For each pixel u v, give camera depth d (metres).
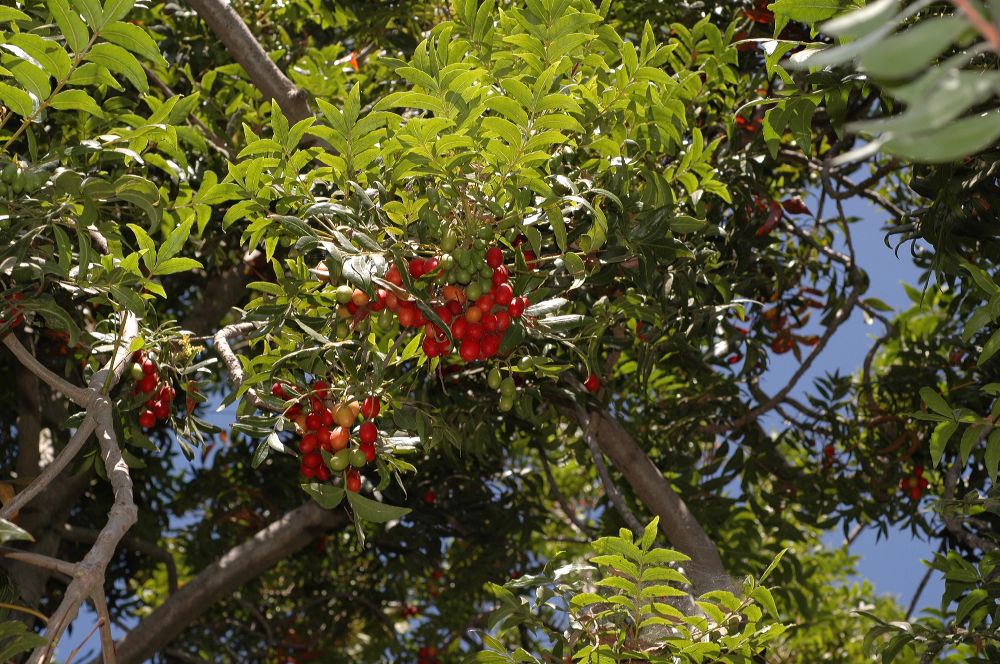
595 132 3.19
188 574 8.25
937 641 3.21
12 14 2.22
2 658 2.12
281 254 5.29
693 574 4.18
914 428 5.12
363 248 2.47
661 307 3.54
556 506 8.02
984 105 2.62
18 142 4.29
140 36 2.33
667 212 3.04
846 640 7.41
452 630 7.61
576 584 3.04
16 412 6.91
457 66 2.36
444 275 2.55
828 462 5.46
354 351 2.87
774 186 5.84
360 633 8.21
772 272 5.39
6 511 2.30
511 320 2.66
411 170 2.55
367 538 6.79
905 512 5.25
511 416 4.99
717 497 5.18
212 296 6.17
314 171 2.73
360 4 5.47
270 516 7.25
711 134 4.74
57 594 6.69
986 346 2.63
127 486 2.29
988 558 3.12
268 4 5.29
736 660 2.61
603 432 4.51
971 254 4.21
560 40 2.51
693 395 5.20
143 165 3.25
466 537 6.29
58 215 2.74
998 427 2.70
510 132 2.40
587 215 3.15
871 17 0.89
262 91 3.91
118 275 2.69
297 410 2.83
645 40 2.99
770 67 2.72
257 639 7.50
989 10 0.82
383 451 2.86
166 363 3.22
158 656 7.04
